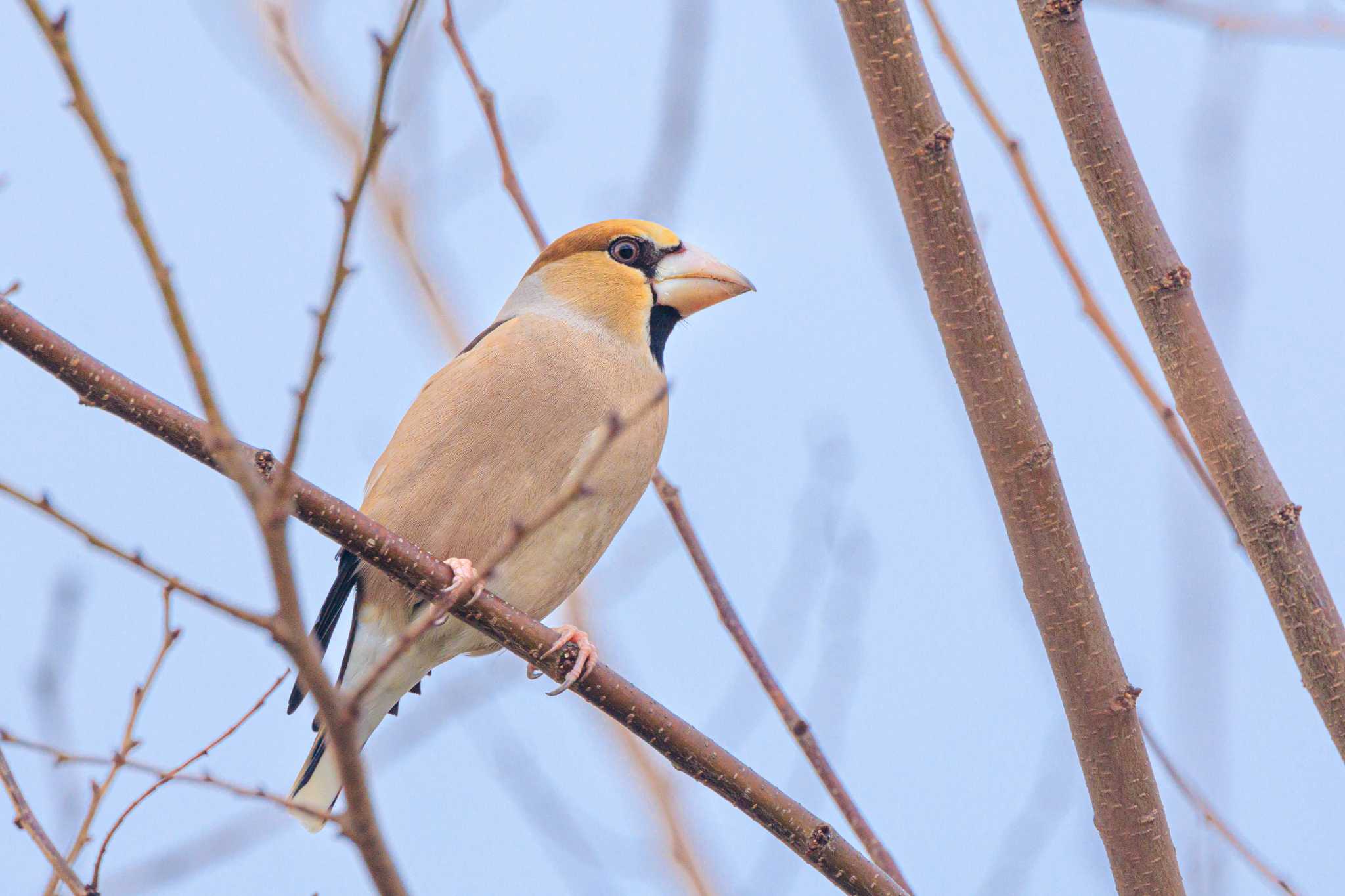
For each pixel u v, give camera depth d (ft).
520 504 28.17
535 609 29.14
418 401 29.27
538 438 28.40
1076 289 24.32
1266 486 20.35
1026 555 20.56
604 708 23.18
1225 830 22.58
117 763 19.21
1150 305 20.86
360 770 15.49
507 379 28.58
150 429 20.86
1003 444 20.43
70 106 13.60
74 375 20.48
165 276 14.15
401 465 28.37
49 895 19.63
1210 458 20.58
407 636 15.52
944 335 20.70
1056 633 20.48
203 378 14.40
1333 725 19.89
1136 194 20.85
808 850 21.84
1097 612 20.44
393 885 15.92
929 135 20.21
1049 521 20.36
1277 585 20.24
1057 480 20.43
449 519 28.09
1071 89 21.07
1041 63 21.35
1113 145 20.86
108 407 20.70
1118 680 20.43
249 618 14.94
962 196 20.36
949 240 20.33
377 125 14.42
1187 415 20.76
